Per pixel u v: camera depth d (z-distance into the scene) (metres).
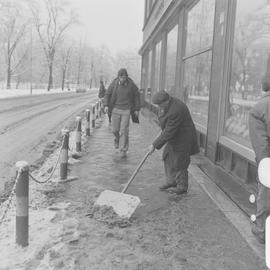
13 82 90.06
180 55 14.00
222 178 7.42
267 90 4.41
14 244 4.39
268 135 4.28
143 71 36.00
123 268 3.97
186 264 4.11
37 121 18.16
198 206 5.95
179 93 14.13
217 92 8.65
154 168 8.45
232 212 5.67
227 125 8.26
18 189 4.28
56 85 107.38
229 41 8.21
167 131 6.12
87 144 11.38
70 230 4.83
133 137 13.35
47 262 4.02
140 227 5.07
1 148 10.65
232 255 4.34
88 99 45.97
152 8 24.91
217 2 8.90
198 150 6.62
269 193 4.55
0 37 70.19
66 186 6.84
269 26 6.32
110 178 7.48
